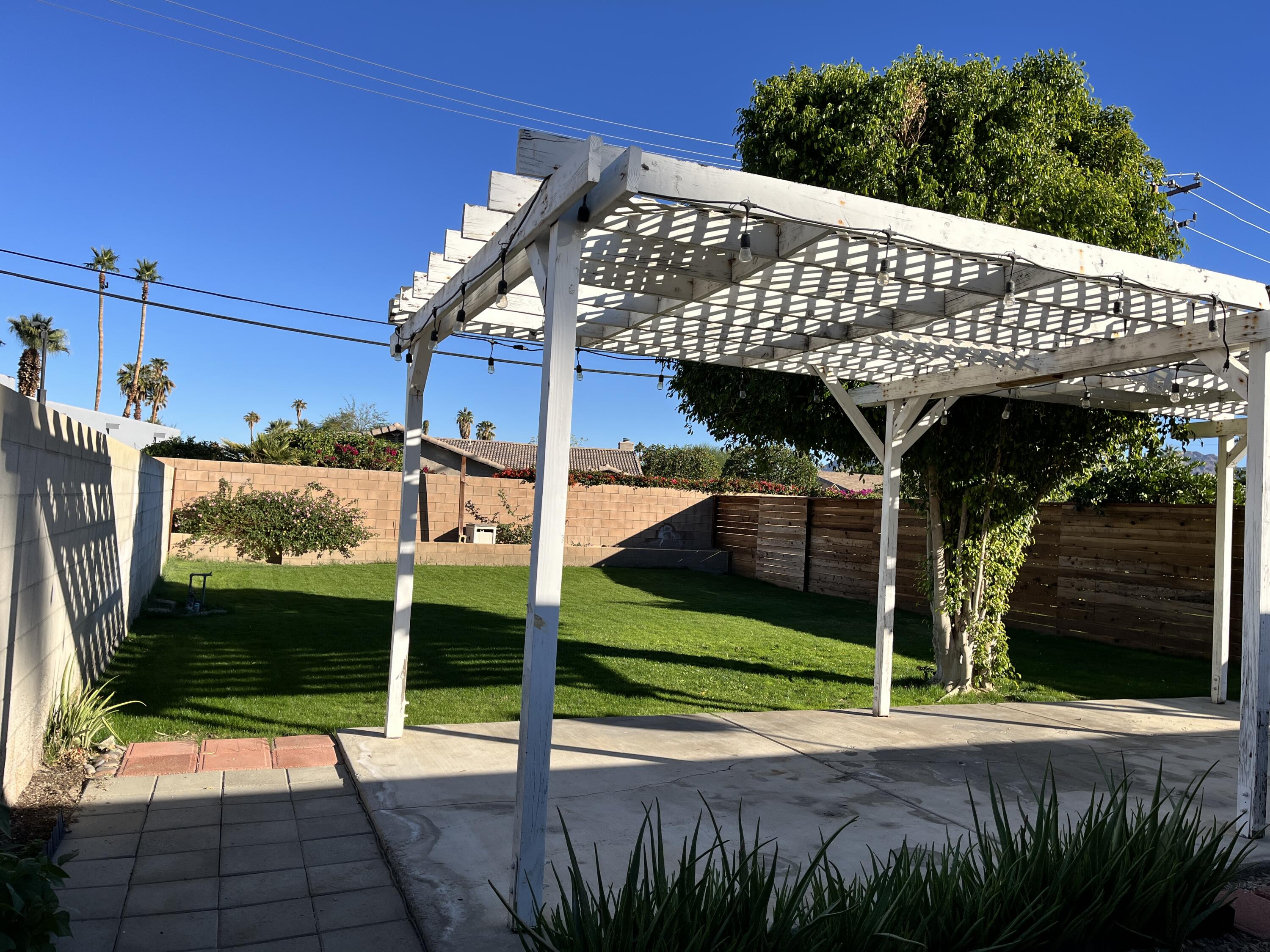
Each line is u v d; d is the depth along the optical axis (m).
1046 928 2.58
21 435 3.71
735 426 7.69
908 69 6.77
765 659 8.91
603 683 7.30
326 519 15.73
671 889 2.43
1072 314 4.89
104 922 2.89
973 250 3.49
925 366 6.04
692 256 4.09
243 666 7.16
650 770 4.84
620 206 3.01
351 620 9.71
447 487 17.70
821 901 2.54
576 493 18.45
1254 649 4.20
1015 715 6.69
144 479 9.31
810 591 15.79
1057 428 7.39
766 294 4.69
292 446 19.08
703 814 4.12
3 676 3.52
